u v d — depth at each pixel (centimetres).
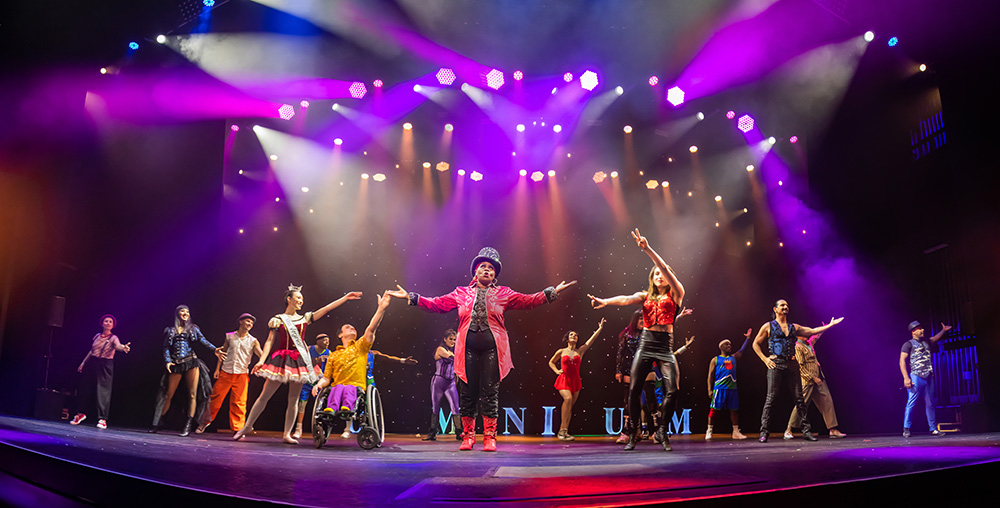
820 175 1398
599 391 1394
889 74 1210
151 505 282
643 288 1435
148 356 1189
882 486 308
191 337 856
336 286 1360
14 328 1018
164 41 1077
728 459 430
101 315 1177
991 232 1073
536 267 1407
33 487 345
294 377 711
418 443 826
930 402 945
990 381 1066
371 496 271
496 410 625
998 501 353
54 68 1023
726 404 993
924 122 1230
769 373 826
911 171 1251
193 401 825
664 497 262
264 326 1297
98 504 304
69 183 1074
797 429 1437
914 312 1291
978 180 1093
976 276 1098
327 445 696
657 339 648
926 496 326
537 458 471
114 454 394
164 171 1220
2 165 1005
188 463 373
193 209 1233
